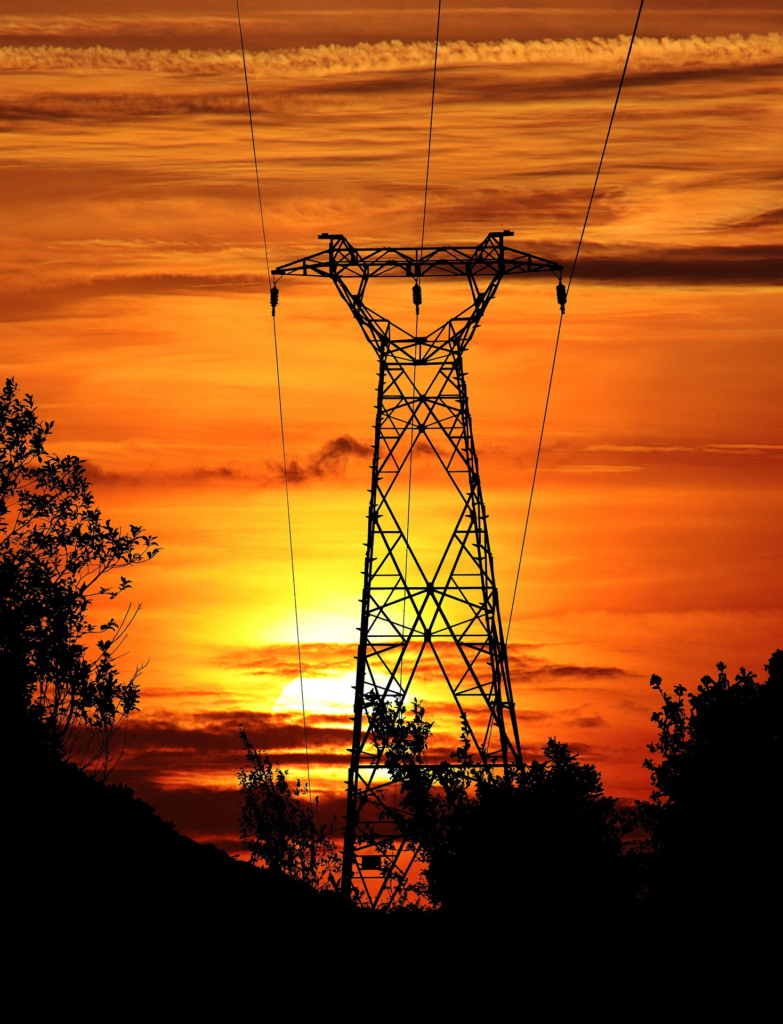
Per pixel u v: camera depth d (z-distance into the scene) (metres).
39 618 111.94
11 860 121.19
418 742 127.19
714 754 118.06
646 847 117.00
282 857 174.88
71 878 123.50
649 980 107.56
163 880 134.62
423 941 117.44
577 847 109.62
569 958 106.50
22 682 111.75
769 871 113.00
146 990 107.94
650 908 113.69
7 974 103.81
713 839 114.56
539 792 112.50
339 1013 110.25
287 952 126.19
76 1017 100.25
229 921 131.25
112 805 147.00
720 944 109.94
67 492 119.06
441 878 112.12
